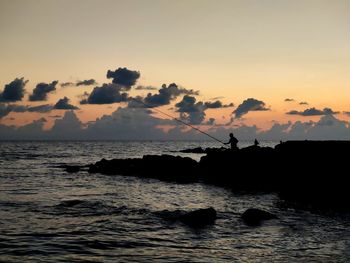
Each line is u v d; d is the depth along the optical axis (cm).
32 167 3953
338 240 1056
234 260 877
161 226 1227
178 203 1739
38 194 1992
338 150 1938
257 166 2419
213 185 2494
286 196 1969
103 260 866
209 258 892
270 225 1243
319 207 1608
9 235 1076
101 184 2548
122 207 1589
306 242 1036
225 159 2655
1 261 843
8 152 7969
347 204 1689
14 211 1456
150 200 1830
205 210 1324
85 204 1619
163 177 2969
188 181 2698
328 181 1911
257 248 977
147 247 984
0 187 2289
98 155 7025
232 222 1288
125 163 3453
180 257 898
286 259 885
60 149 10569
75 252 928
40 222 1262
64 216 1376
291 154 2186
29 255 893
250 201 1791
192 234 1124
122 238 1072
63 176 3072
